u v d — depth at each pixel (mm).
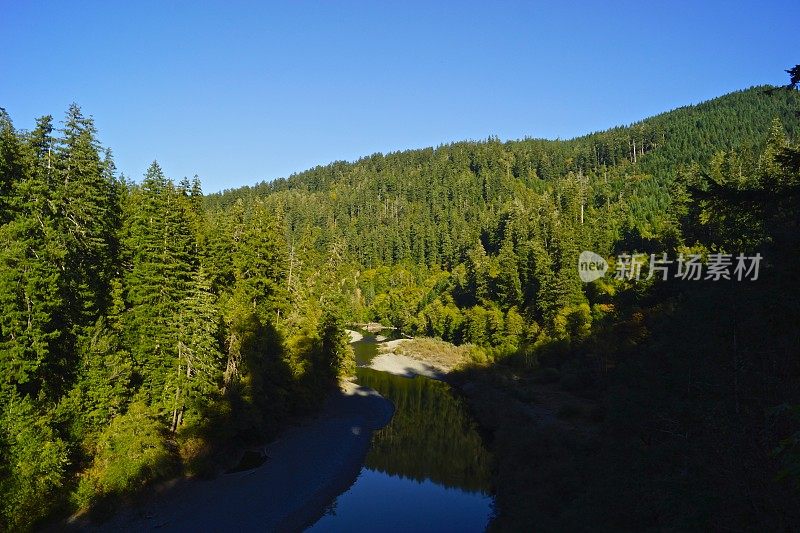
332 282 91312
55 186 32125
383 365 76312
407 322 103938
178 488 30062
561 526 22125
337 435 43375
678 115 182500
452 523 29000
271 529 27891
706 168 105562
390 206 196750
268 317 49188
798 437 6488
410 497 32688
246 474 33594
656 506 17094
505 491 30438
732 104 168250
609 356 47062
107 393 28812
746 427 12820
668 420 19125
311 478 34438
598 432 32625
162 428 32344
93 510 25609
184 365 34094
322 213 186875
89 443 27906
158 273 35656
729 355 16859
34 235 28531
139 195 41562
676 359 20641
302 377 46312
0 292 24906
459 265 123625
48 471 24188
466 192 184500
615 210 102500
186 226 42000
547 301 70688
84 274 32062
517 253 87062
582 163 186750
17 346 24828
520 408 45531
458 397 58250
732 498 12195
